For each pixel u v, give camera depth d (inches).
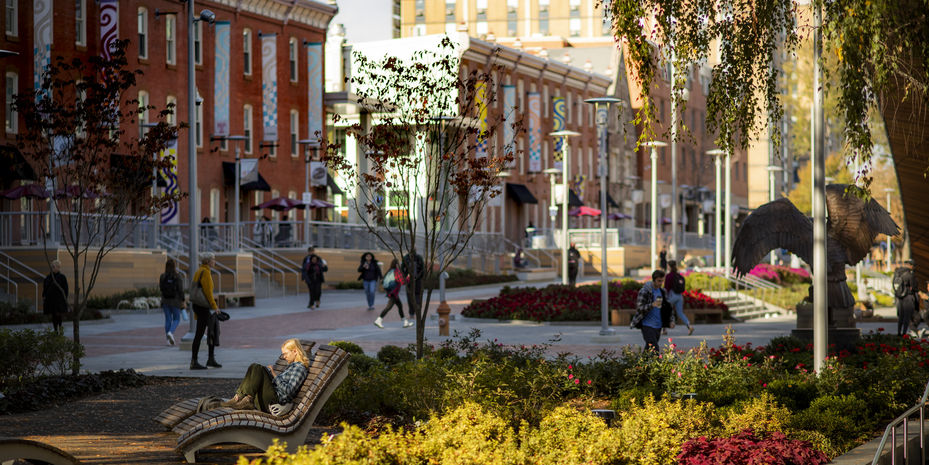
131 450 422.9
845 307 768.3
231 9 2026.3
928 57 489.4
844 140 484.7
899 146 847.7
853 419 462.9
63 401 561.0
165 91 1876.2
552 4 4352.9
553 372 534.3
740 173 4338.1
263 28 2116.1
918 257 1147.3
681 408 443.2
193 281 719.1
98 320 1175.6
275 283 1760.6
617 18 536.1
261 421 390.3
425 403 475.5
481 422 364.8
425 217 647.1
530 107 2652.6
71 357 613.9
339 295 1720.0
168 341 921.5
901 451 418.0
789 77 2871.6
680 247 2920.8
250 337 1002.7
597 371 582.6
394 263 1100.5
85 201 1021.8
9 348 560.1
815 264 561.3
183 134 1909.4
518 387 485.4
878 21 450.3
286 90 2172.7
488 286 1925.4
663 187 3661.4
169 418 434.9
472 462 306.0
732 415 442.6
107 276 1412.4
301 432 398.0
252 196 2082.9
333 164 670.5
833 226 768.3
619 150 3368.6
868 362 676.7
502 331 1066.7
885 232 759.1
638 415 418.6
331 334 1031.0
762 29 594.2
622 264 2568.9
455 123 697.6
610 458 341.4
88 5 1699.1
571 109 3061.0
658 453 361.1
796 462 387.5
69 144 726.5
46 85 724.7
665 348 574.6
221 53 1860.2
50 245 1332.4
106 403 556.4
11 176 1486.2
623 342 934.4
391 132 650.2
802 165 4835.1
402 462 302.2
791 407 487.2
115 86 712.4
